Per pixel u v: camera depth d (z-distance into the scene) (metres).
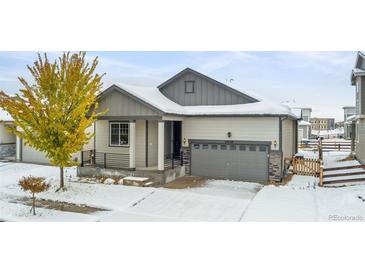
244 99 17.30
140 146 17.25
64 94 12.69
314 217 9.63
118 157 17.56
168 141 18.86
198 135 17.23
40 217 10.16
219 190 13.91
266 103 16.58
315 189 13.59
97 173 16.61
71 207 11.49
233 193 13.36
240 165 16.39
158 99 17.14
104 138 17.92
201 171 17.28
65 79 12.76
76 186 14.28
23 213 10.58
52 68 12.55
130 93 15.56
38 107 12.34
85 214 10.56
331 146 31.62
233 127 16.45
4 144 23.73
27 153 21.98
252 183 15.41
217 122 16.80
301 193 12.83
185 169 17.61
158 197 12.57
